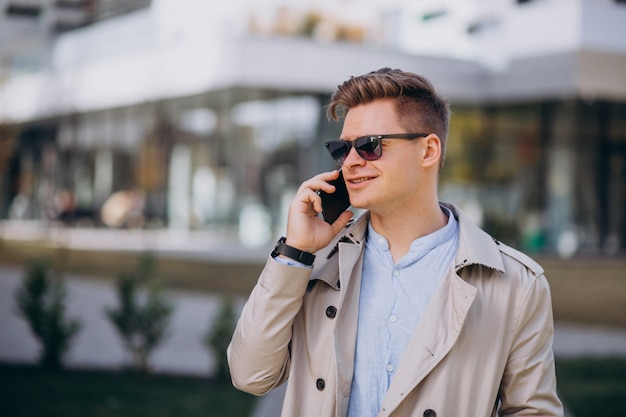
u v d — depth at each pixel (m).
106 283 13.86
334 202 1.99
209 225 24.88
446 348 1.80
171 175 26.05
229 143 24.28
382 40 20.83
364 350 1.90
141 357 7.19
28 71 22.42
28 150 29.28
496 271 1.90
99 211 28.44
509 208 23.36
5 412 5.46
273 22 20.70
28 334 8.90
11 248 20.72
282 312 1.89
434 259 1.96
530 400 1.88
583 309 11.97
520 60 20.20
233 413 5.65
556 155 23.75
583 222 23.86
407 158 1.90
